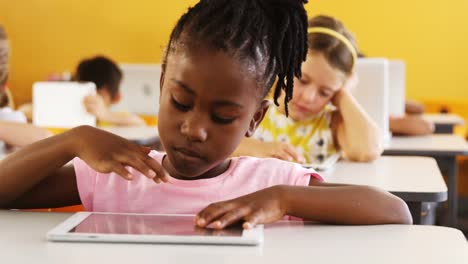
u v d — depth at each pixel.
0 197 1.14
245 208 0.96
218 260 0.81
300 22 1.09
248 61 0.95
